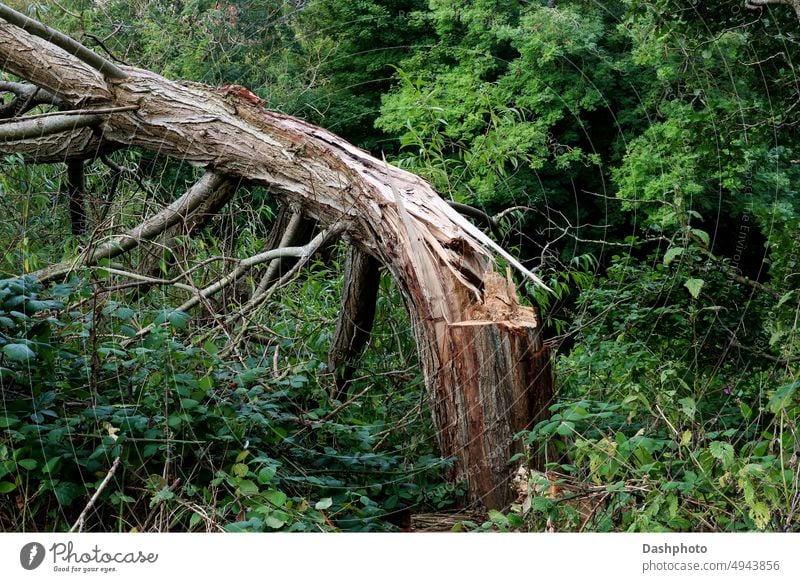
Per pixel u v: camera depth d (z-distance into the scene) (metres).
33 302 2.79
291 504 2.76
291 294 5.05
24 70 4.31
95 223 4.42
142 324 3.64
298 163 4.02
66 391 3.00
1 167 4.86
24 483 2.71
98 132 4.49
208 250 4.88
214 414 3.06
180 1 8.73
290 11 10.28
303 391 3.67
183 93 4.25
